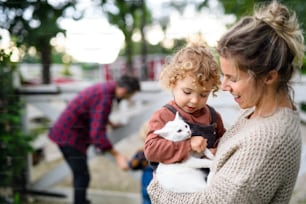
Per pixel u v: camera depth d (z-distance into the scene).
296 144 0.92
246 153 0.91
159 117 1.12
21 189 3.17
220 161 0.98
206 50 1.11
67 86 3.20
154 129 1.11
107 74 5.65
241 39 0.92
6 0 2.34
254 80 0.93
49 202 3.25
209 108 1.19
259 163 0.90
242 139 0.94
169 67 1.12
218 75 1.08
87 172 2.78
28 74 4.33
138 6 3.69
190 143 1.07
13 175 2.88
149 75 5.00
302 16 2.42
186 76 1.07
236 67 0.93
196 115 1.13
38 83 3.61
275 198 0.95
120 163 2.60
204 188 1.00
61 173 3.24
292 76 0.97
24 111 3.06
